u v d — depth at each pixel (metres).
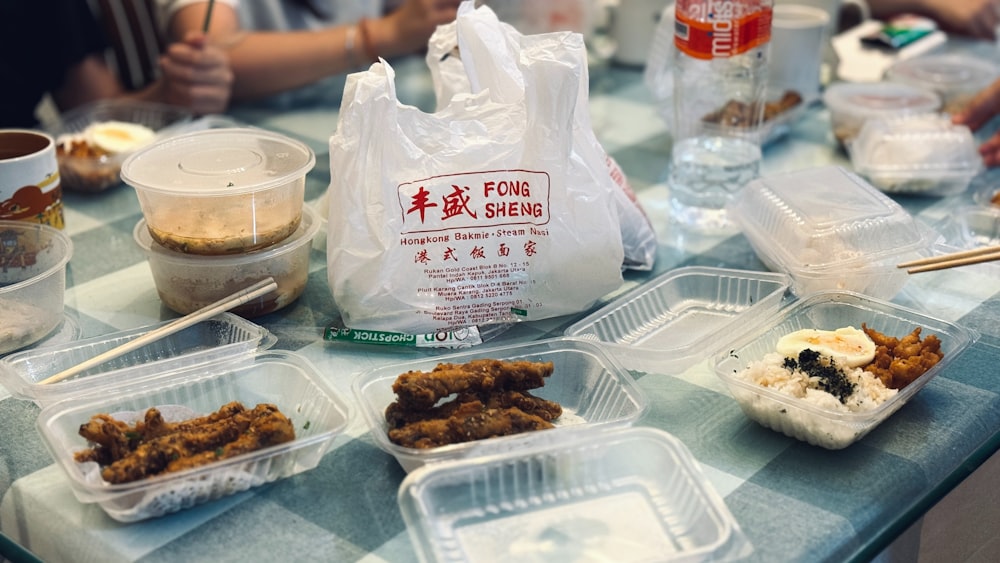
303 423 0.90
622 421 0.85
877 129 1.46
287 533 0.79
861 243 1.12
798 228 1.14
